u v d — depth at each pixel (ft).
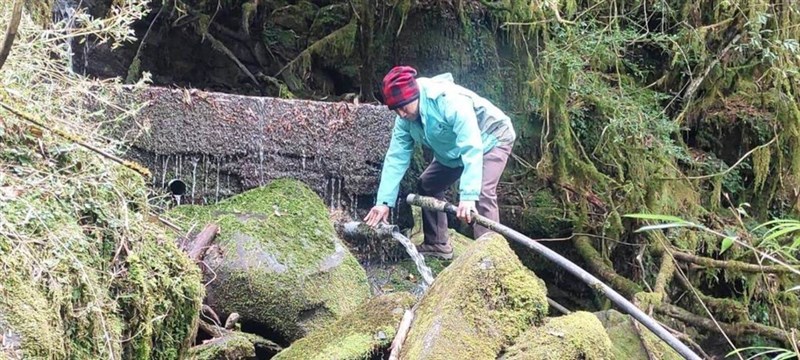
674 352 10.76
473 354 7.07
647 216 6.71
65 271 5.42
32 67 7.86
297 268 10.69
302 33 20.20
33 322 4.73
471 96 11.97
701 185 19.40
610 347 7.82
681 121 19.58
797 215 19.38
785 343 15.37
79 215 6.20
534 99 18.07
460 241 14.84
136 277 6.31
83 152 6.79
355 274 11.41
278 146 13.84
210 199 13.34
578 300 17.70
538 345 7.27
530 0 17.24
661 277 16.26
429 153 16.49
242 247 10.65
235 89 19.81
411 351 7.15
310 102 14.08
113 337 5.79
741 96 20.72
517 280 7.82
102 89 10.52
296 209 11.87
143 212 7.24
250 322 10.40
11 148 6.23
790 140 19.12
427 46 18.89
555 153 17.88
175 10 18.90
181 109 13.04
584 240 17.44
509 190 18.40
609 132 17.52
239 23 20.10
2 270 4.90
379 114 14.55
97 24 8.89
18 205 5.57
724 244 6.73
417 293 12.82
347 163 14.33
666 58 20.47
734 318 16.62
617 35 17.38
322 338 8.14
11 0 7.85
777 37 18.19
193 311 7.18
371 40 18.67
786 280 16.28
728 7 18.66
